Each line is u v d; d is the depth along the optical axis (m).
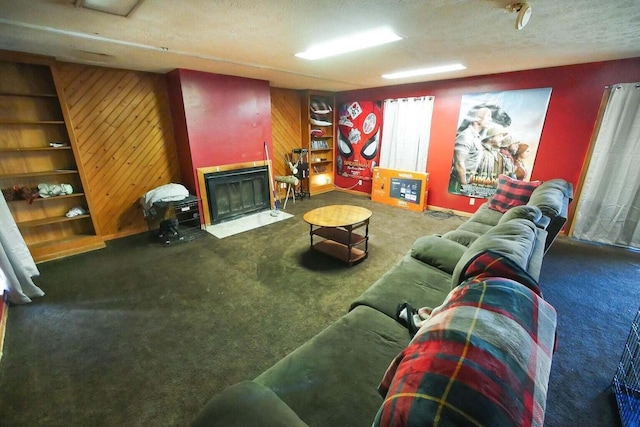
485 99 4.04
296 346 1.92
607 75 3.14
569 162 3.54
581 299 2.36
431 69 3.56
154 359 1.82
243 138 4.25
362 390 1.15
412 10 1.74
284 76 4.02
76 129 3.24
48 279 2.72
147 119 3.73
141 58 2.90
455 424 0.57
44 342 1.95
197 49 2.59
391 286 1.83
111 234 3.69
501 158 4.06
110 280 2.71
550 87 3.51
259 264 3.02
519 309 0.88
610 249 3.26
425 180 4.70
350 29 2.07
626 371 1.57
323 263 3.04
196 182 3.88
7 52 2.59
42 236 3.23
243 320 2.17
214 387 1.63
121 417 1.47
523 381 0.67
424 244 2.21
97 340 1.98
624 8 1.67
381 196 5.36
